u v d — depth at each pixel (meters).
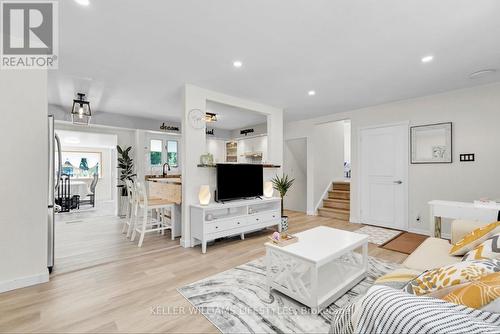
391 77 3.31
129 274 2.52
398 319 0.68
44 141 2.36
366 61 2.83
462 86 3.67
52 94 4.10
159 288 2.22
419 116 4.21
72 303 1.97
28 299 2.02
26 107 2.27
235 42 2.42
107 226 4.71
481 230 1.81
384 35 2.28
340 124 7.13
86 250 3.29
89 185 8.27
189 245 3.47
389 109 4.57
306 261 1.86
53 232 2.59
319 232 2.60
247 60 2.82
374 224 4.80
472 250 1.67
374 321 0.73
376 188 4.78
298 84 3.58
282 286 2.05
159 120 6.48
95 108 5.12
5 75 2.19
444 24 2.09
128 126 5.96
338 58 2.76
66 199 6.40
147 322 1.73
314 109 5.07
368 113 4.88
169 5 1.86
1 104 2.16
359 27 2.15
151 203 3.79
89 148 8.63
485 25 2.10
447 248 2.07
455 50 2.56
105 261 2.89
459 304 0.78
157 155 6.52
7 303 1.95
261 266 2.74
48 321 1.73
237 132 8.12
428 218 4.12
